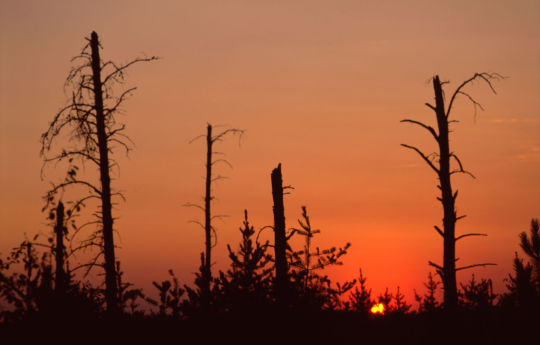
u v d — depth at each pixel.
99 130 43.41
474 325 32.28
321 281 29.44
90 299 23.94
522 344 30.47
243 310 25.75
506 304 32.06
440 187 37.72
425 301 43.66
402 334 35.62
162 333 24.69
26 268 22.70
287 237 37.19
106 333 23.52
